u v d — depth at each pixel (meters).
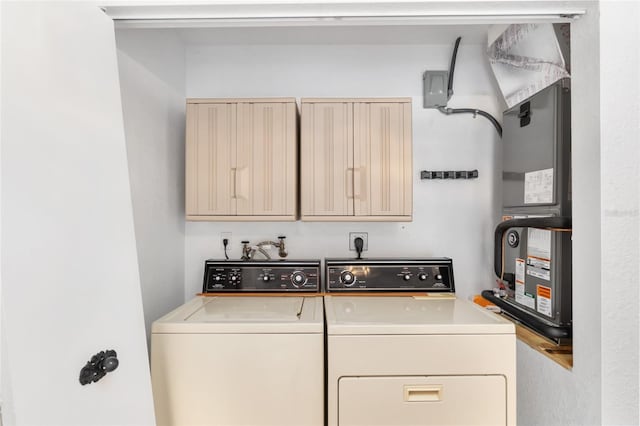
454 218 2.08
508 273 1.63
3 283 0.68
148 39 1.59
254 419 1.15
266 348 1.16
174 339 1.16
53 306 0.78
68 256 0.82
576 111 1.08
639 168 0.99
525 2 0.99
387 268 1.79
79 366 0.83
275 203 1.73
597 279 1.01
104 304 0.92
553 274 1.31
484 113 2.03
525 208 1.52
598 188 1.00
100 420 0.88
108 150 0.97
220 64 2.06
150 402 1.05
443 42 2.05
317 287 1.77
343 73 2.07
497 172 2.08
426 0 0.98
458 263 2.07
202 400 1.15
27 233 0.73
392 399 1.13
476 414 1.13
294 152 1.73
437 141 2.08
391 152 1.73
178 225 1.94
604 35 0.99
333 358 1.14
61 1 0.84
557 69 1.42
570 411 1.13
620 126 0.99
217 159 1.74
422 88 2.07
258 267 1.81
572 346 1.19
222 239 2.06
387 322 1.18
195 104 1.74
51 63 0.81
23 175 0.73
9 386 0.70
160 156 1.71
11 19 0.72
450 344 1.14
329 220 1.74
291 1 0.98
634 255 1.00
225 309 1.40
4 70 0.70
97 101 0.95
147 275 1.58
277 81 2.07
